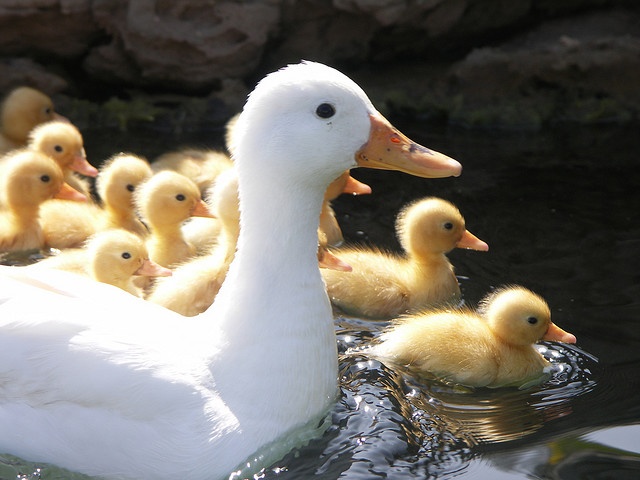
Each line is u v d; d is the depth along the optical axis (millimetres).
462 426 6520
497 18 12883
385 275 8406
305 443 6152
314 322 6078
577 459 6039
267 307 5977
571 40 12430
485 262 8820
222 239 8375
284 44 12680
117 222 9320
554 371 7305
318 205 6125
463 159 10953
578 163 10828
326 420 6348
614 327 7711
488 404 6848
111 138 11445
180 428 5629
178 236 8805
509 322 7297
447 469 5977
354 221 9570
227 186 7965
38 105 10758
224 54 12055
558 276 8492
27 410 5652
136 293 8008
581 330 7688
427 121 12250
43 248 8977
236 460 5730
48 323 5715
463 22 12797
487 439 6340
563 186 10203
